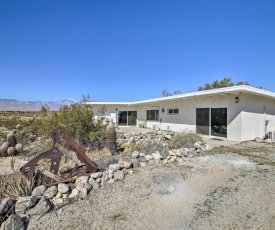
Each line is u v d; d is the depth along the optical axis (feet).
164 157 21.84
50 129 30.55
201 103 43.60
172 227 9.89
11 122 54.95
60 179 15.26
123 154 25.72
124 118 76.64
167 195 13.32
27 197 11.91
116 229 9.83
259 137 38.11
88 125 31.73
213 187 14.32
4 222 9.85
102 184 15.21
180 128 50.72
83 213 11.31
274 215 10.55
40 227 10.07
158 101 54.19
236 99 35.19
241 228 9.61
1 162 25.70
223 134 38.14
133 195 13.41
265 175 16.35
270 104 42.01
